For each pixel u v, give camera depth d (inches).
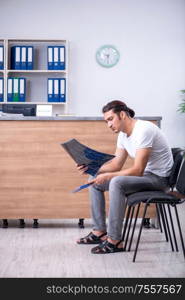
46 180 166.2
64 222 179.5
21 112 190.7
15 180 166.1
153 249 134.3
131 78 272.5
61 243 142.3
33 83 269.1
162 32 272.1
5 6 268.5
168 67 272.8
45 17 269.7
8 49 266.5
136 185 130.3
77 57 271.6
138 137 129.6
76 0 270.5
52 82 260.5
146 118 163.6
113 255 127.2
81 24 271.0
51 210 166.6
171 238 138.7
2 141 165.0
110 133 164.6
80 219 168.6
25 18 269.1
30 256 126.0
